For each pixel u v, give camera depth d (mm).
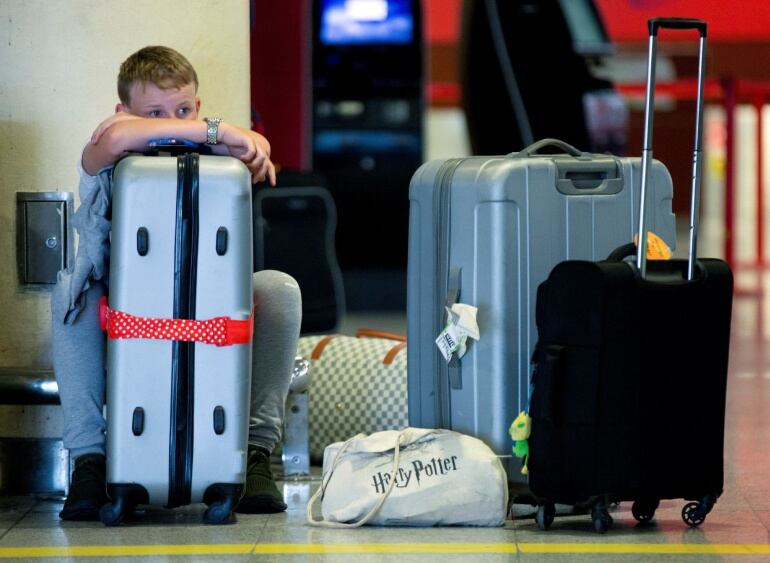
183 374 11484
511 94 32906
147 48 12938
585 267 11148
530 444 11586
